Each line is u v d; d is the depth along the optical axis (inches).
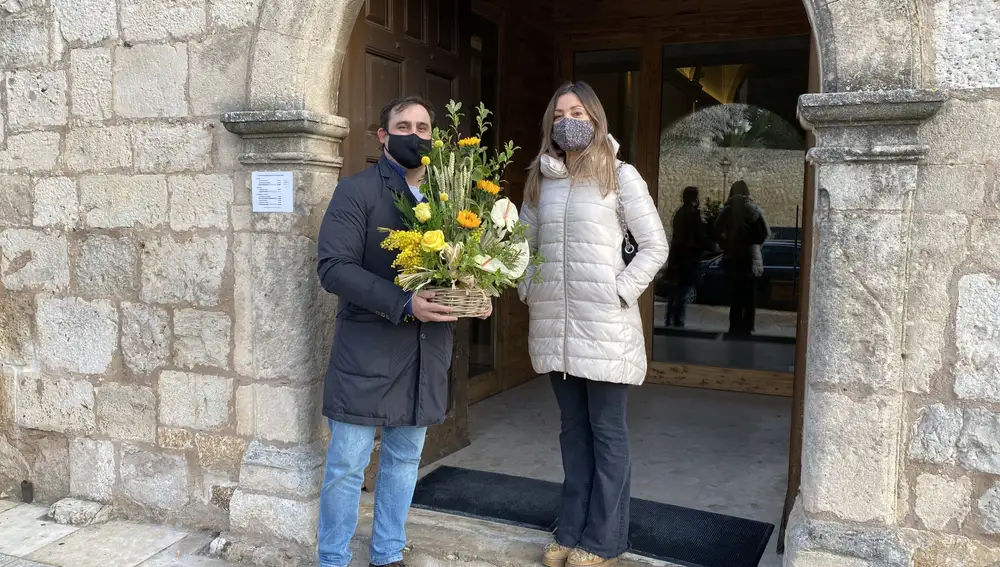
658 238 94.4
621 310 95.7
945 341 85.0
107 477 130.3
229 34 115.8
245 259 117.7
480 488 133.2
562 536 103.3
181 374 123.4
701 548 110.2
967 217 83.4
